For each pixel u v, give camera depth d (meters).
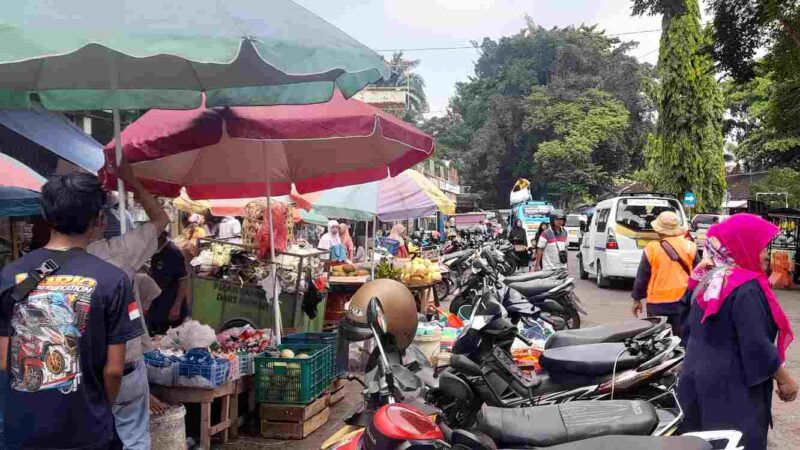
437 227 37.16
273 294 7.03
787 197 28.72
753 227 3.48
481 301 4.46
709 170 24.44
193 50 2.74
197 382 4.96
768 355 3.36
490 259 9.52
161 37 2.71
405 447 2.42
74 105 4.14
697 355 3.63
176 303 6.78
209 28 2.83
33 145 7.13
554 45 59.50
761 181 37.56
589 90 54.56
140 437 3.68
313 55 3.08
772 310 3.45
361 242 24.64
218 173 7.34
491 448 2.81
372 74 3.64
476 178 63.38
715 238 3.61
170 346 5.45
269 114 4.97
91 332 2.61
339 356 4.30
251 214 7.52
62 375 2.56
